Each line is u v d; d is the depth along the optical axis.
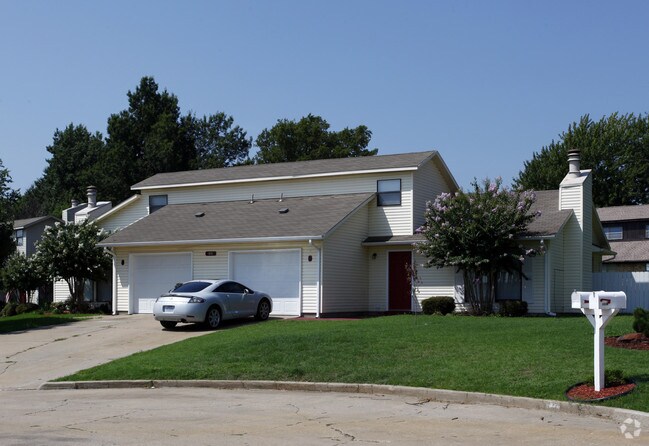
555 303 27.11
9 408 11.73
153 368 15.16
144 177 64.62
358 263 28.56
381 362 14.20
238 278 27.39
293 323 22.38
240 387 13.71
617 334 15.80
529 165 57.59
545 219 27.58
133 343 20.19
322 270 25.88
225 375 14.24
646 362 12.44
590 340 14.79
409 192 29.19
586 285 28.83
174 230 29.34
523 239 25.73
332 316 26.41
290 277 26.39
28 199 79.19
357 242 28.61
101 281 35.31
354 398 12.15
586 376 11.66
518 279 26.58
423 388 12.11
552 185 54.81
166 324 23.03
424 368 13.39
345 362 14.43
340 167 31.11
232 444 8.47
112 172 64.19
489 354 14.09
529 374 12.18
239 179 32.72
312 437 8.88
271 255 26.84
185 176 35.34
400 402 11.63
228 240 26.89
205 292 22.67
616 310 10.91
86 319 27.45
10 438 8.96
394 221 29.34
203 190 33.94
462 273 27.30
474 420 9.97
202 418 10.36
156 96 70.62
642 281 30.08
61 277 34.31
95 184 64.81
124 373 14.92
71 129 81.94
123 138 68.50
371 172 29.70
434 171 31.23
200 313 22.14
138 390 13.83
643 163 56.50
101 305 33.53
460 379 12.36
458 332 17.22
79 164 79.19
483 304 25.91
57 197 77.75
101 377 14.84
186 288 23.20
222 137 74.19
